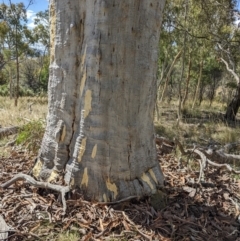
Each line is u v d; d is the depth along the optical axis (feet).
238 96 38.73
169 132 22.38
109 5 7.44
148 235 7.47
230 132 23.71
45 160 9.27
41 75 82.53
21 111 29.73
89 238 7.21
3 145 14.92
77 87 8.40
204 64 63.41
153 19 8.05
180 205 8.82
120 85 7.89
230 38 34.76
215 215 8.75
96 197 8.34
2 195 8.68
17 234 7.17
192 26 33.96
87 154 8.29
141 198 8.56
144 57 8.05
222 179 11.40
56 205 8.28
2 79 91.56
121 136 8.18
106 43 7.63
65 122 8.71
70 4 8.05
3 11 46.98
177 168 11.98
